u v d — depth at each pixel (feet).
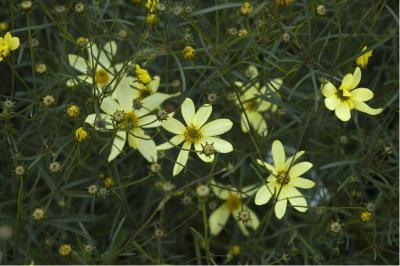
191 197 2.10
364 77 2.37
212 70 2.26
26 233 2.13
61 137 2.11
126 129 1.90
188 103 1.93
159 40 2.12
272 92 2.03
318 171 2.22
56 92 2.08
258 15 2.11
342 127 2.17
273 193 1.89
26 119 1.98
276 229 2.21
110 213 2.30
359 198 2.19
